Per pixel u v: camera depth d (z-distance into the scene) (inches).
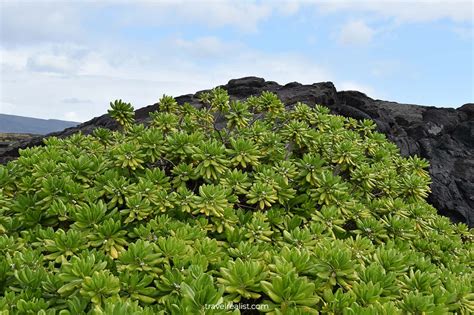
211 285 136.9
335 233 237.1
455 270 231.3
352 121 392.5
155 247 172.1
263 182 244.7
